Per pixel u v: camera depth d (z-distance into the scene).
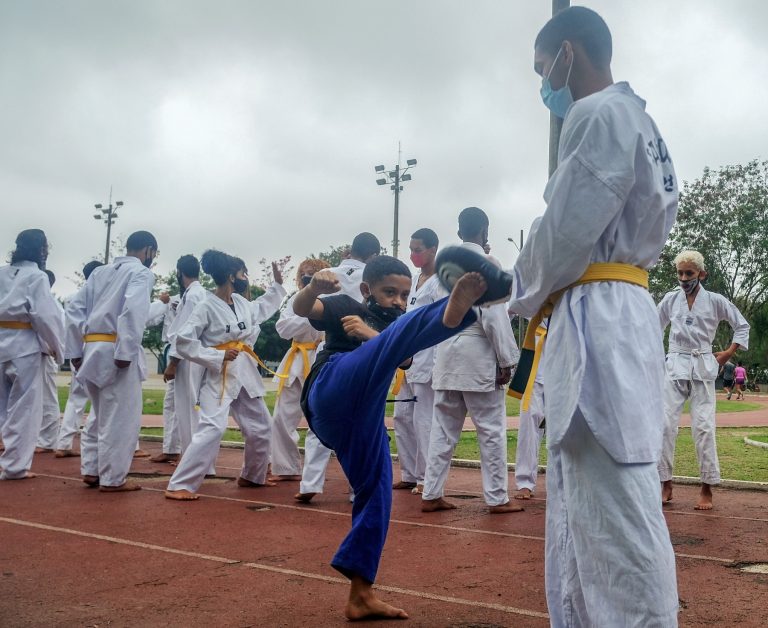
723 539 5.71
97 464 7.91
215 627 3.64
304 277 8.05
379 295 4.09
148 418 17.53
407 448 8.37
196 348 7.34
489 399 6.72
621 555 2.57
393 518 6.52
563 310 2.81
